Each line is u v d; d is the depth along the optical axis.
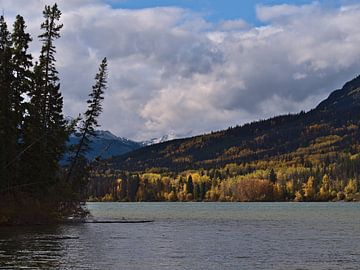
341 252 42.06
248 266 34.44
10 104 64.62
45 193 70.31
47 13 72.38
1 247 41.97
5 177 63.50
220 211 140.50
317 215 112.62
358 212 129.00
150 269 32.72
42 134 68.56
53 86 72.94
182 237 54.38
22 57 67.44
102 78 75.38
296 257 39.03
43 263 33.94
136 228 66.38
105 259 36.59
